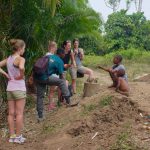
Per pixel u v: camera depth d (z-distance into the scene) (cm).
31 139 865
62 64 994
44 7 1133
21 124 846
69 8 1405
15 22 1148
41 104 979
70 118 922
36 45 1212
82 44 3238
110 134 782
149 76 1600
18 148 815
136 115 887
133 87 1229
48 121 962
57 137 834
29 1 1122
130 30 3700
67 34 1470
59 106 1095
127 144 721
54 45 1009
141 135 758
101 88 1188
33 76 984
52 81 984
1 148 818
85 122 851
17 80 835
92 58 3077
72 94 1202
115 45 3638
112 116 873
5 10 1107
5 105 1062
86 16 1515
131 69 2270
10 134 856
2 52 1064
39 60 979
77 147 763
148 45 3681
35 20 1154
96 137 784
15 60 831
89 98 1056
